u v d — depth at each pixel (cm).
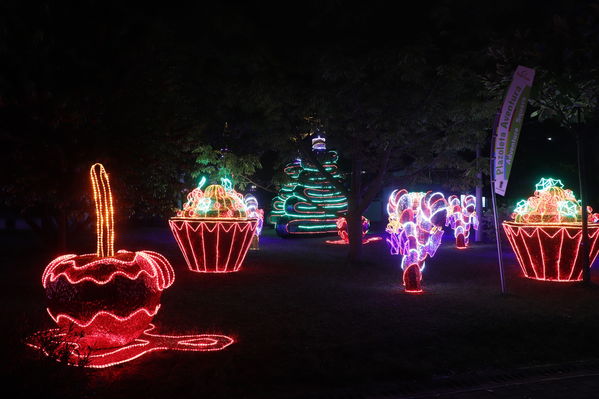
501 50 1070
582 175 1126
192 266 1322
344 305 895
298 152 1510
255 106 1295
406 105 1261
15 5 966
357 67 1155
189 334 687
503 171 1014
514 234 1230
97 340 603
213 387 489
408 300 945
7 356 415
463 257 1695
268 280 1173
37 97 969
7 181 1047
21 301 894
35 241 2047
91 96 1003
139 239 2305
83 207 1109
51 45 977
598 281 1192
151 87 1093
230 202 1362
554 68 1023
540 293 1030
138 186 1186
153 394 473
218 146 1495
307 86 1269
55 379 405
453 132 1376
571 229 1139
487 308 878
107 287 585
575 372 584
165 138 1146
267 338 671
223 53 1231
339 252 1836
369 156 1568
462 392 515
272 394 492
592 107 1118
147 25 1088
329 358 573
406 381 539
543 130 2538
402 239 1077
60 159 1042
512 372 573
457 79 1191
